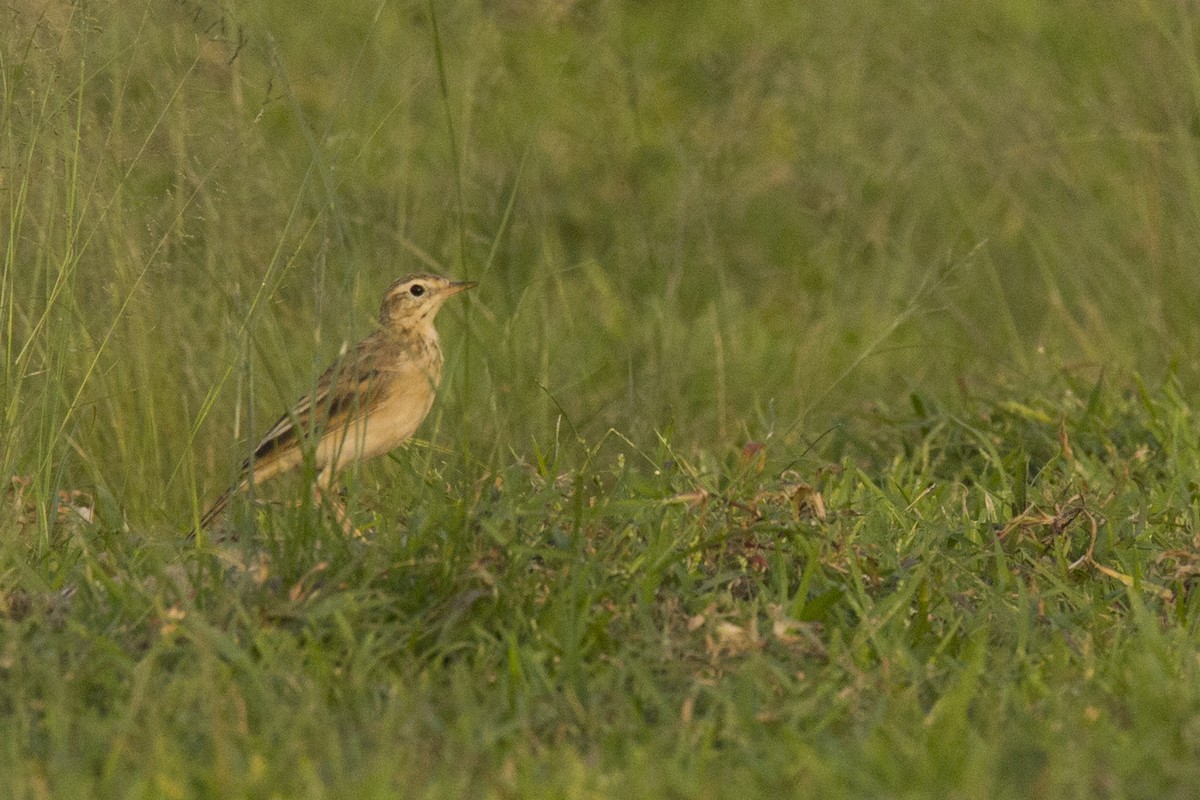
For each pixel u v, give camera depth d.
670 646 8.48
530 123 17.50
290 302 13.30
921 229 18.69
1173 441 12.12
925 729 7.62
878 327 17.45
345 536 9.52
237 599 8.38
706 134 17.75
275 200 12.34
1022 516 10.18
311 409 10.37
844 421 14.21
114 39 11.29
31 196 11.36
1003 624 9.14
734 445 13.21
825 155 18.00
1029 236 16.91
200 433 12.55
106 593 9.20
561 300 16.02
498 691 8.05
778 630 8.61
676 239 16.88
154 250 11.31
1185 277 15.47
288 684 7.96
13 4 10.68
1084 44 18.66
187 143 11.69
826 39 18.72
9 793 6.93
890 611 8.99
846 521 10.24
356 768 7.21
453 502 9.68
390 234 14.42
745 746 7.48
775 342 17.17
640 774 7.04
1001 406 13.55
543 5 15.38
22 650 8.13
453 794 6.92
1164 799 6.93
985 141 17.77
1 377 11.06
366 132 14.53
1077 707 7.91
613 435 13.13
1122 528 10.59
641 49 18.56
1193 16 16.42
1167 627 9.43
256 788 6.95
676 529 9.91
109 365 11.99
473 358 14.08
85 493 11.67
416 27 15.32
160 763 7.07
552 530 9.51
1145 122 16.53
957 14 19.09
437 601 8.79
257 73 13.16
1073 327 15.88
